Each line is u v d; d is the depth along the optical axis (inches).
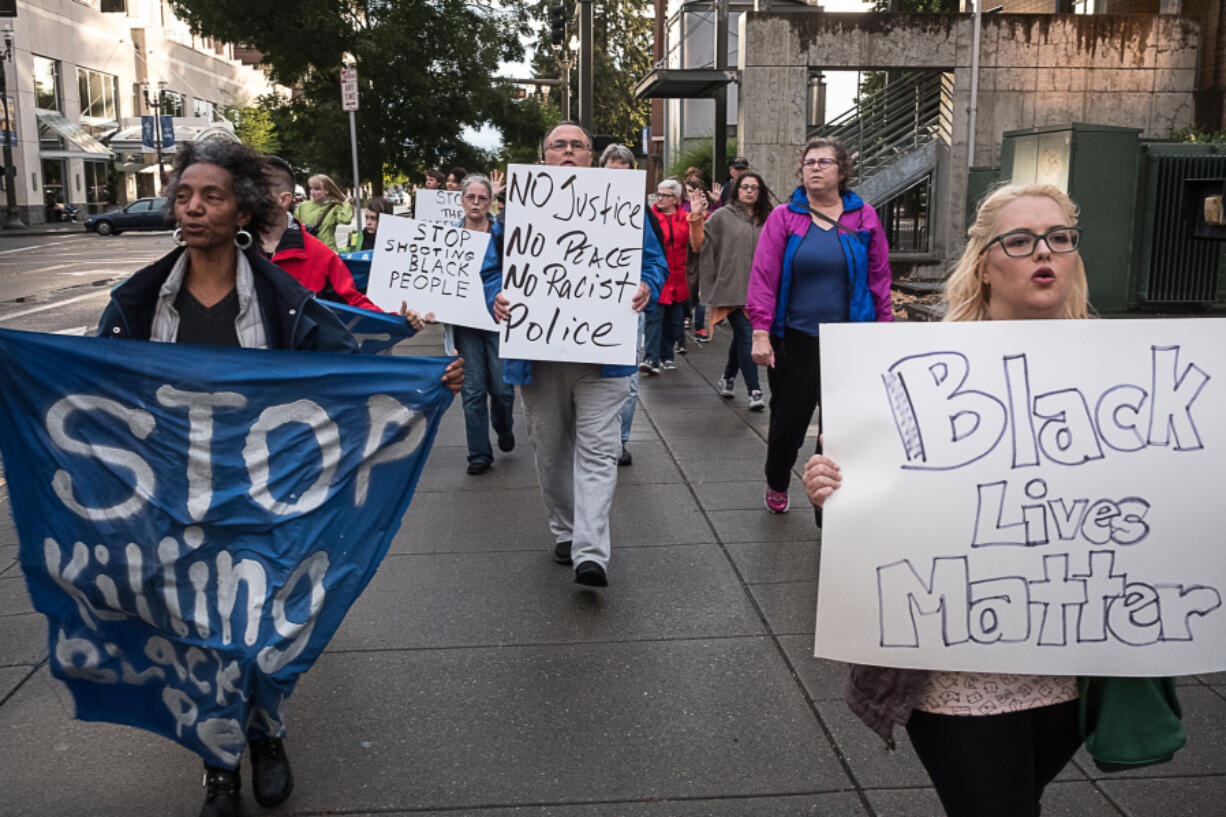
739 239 342.0
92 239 1515.7
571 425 199.6
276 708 118.9
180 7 1154.0
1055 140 467.5
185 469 119.7
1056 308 90.1
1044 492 86.0
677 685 153.1
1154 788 125.5
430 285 277.7
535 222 191.5
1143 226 471.5
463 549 213.5
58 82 2038.6
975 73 612.7
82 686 121.9
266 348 128.3
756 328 215.2
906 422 86.7
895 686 87.5
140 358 119.3
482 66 1274.6
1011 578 86.0
